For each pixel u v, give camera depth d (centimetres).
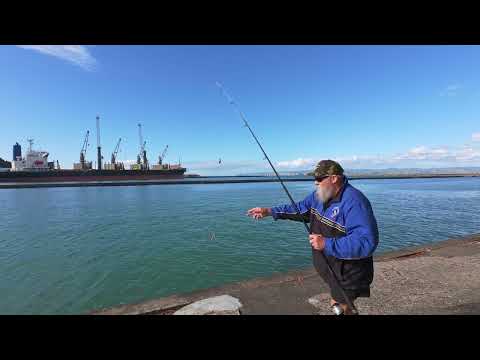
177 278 852
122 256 1101
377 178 10769
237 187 6788
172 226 1755
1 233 1598
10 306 679
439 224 1645
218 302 340
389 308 322
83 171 8562
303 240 1307
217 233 1490
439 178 11412
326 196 218
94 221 2019
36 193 5091
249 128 338
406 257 505
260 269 914
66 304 692
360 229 197
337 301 229
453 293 356
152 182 7844
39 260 1065
